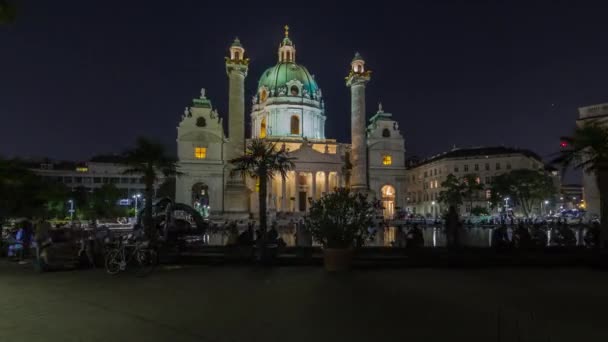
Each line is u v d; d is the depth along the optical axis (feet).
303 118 356.79
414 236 81.20
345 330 31.55
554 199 329.31
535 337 30.04
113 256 59.26
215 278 54.49
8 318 34.76
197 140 299.79
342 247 61.21
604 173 80.23
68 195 252.42
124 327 32.30
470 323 33.47
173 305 39.45
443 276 55.98
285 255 70.03
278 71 370.32
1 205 89.30
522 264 65.72
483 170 366.43
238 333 30.83
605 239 77.61
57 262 61.21
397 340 29.30
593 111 195.00
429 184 414.62
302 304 39.81
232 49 234.79
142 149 112.98
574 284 50.39
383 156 339.16
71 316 35.42
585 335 30.55
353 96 272.10
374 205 73.36
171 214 83.15
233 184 224.12
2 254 78.89
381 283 50.80
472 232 163.63
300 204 338.54
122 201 345.31
